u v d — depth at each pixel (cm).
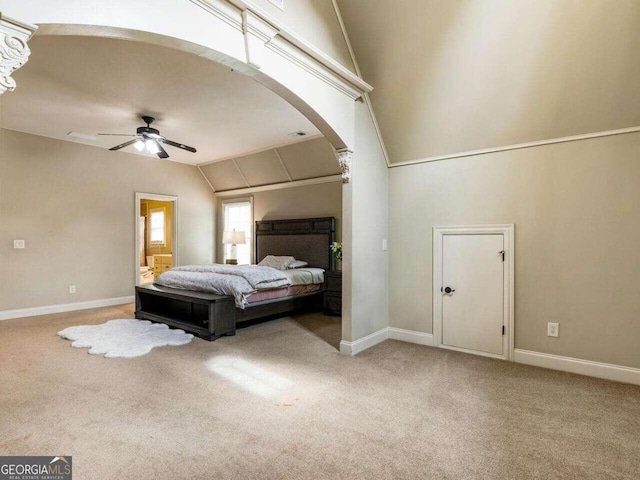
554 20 254
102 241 590
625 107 271
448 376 293
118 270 610
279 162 619
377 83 348
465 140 347
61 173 545
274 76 253
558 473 173
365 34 322
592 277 296
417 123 359
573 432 209
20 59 138
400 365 318
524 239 325
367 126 368
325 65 297
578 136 297
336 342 389
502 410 235
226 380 283
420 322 385
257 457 183
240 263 736
